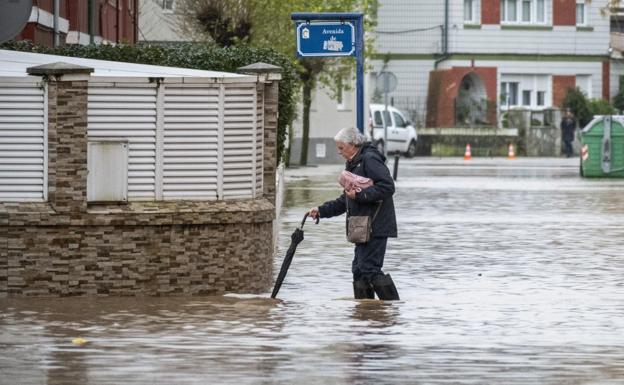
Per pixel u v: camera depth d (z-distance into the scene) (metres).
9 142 37.47
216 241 38.66
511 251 52.94
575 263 48.97
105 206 38.06
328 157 147.88
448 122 185.25
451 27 187.62
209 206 38.56
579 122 184.38
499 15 190.62
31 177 37.56
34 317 33.44
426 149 170.38
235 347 29.12
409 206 76.50
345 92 149.50
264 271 40.19
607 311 35.91
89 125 38.00
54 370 26.27
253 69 42.09
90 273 37.75
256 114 39.72
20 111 37.44
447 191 90.19
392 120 158.88
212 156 38.91
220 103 38.84
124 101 38.12
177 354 28.16
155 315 34.00
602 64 197.00
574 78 195.50
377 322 33.25
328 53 52.91
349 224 37.69
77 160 37.56
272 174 42.62
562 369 26.88
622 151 109.38
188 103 38.66
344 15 52.72
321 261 49.09
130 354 28.09
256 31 101.50
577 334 31.58
